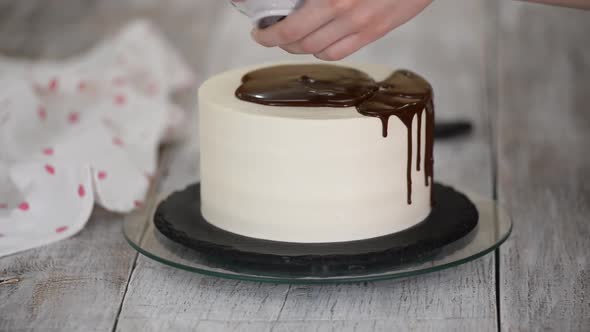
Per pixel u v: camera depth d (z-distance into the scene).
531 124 1.37
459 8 1.92
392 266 0.94
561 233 1.07
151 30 1.57
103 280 0.98
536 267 1.00
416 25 1.82
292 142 0.94
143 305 0.94
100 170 1.11
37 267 1.01
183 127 1.39
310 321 0.91
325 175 0.95
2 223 1.06
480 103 1.45
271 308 0.93
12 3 1.99
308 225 0.96
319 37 0.92
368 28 0.92
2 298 0.95
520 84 1.51
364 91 0.98
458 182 1.20
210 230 0.99
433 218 1.01
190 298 0.95
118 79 1.40
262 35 0.93
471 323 0.91
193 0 2.03
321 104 0.96
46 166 1.09
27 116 1.24
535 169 1.23
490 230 1.01
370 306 0.93
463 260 0.95
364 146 0.95
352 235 0.96
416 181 0.99
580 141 1.31
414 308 0.93
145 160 1.23
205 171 1.00
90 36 1.73
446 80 1.54
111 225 1.09
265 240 0.97
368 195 0.96
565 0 1.02
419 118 0.97
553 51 1.64
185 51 1.67
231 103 0.97
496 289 0.96
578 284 0.97
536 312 0.93
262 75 1.01
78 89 1.37
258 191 0.96
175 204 1.05
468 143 1.32
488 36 1.73
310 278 0.92
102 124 1.21
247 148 0.95
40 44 1.68
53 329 0.91
